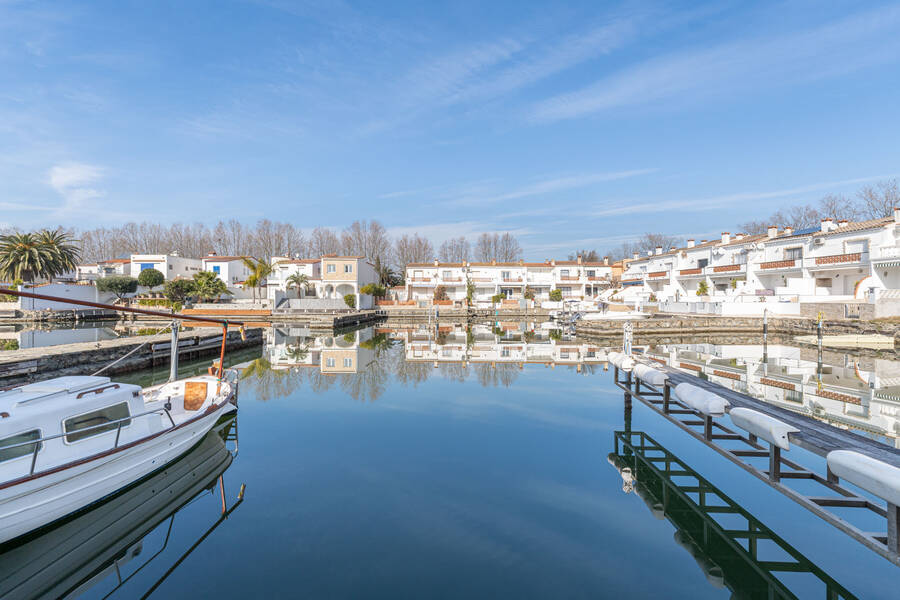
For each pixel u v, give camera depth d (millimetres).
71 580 5555
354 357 24375
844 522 4891
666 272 54750
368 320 51844
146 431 8234
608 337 34531
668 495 7594
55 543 6391
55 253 46906
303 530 6543
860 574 5438
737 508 7141
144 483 8062
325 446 10062
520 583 5258
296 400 14461
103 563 5863
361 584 5258
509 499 7477
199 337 24297
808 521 6719
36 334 29531
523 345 29828
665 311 46156
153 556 5973
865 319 29875
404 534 6398
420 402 14094
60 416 6945
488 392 15477
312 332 39156
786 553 5895
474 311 56812
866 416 12344
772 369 20266
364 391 15766
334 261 58031
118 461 7359
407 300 63656
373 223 84875
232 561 5801
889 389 15938
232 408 11828
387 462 9109
